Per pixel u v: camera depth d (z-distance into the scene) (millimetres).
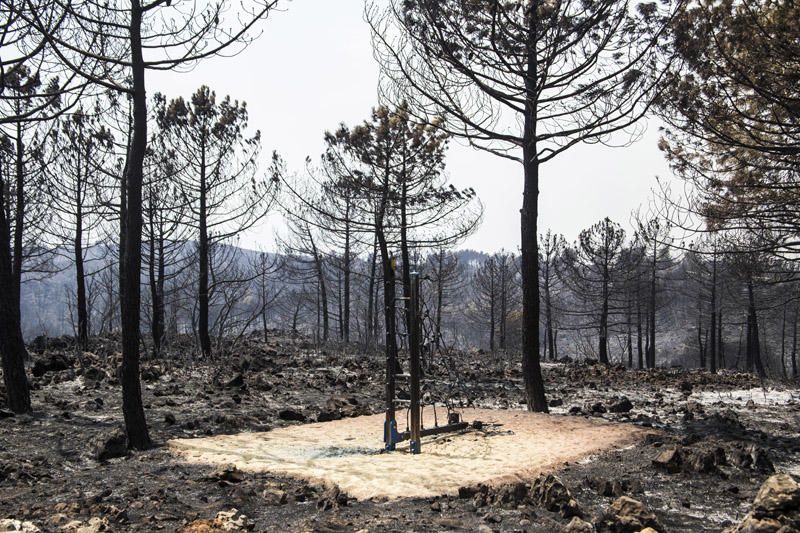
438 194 20281
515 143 11773
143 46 8414
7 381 10062
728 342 61688
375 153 19562
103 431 8680
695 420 10242
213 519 4789
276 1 8609
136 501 5340
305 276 37531
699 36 11219
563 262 36781
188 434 8820
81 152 21375
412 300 7543
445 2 10906
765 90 12000
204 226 21891
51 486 5996
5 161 19578
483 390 15570
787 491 3916
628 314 37875
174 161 22047
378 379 16953
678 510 5086
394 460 6836
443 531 4473
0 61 10000
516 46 11148
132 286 8078
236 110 22328
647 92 10844
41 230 23406
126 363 8008
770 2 11789
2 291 10117
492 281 47281
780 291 25719
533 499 5129
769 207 15258
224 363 18391
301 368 19109
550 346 38625
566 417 9836
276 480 6062
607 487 5504
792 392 15242
